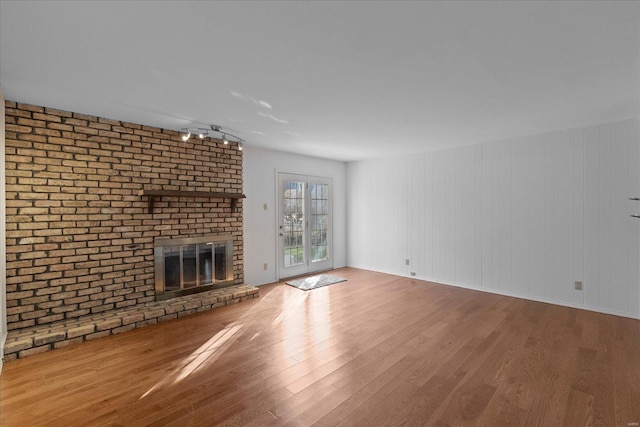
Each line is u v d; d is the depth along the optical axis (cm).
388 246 603
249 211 506
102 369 254
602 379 237
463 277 502
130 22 168
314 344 299
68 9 155
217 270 452
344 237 669
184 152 413
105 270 349
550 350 284
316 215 616
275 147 511
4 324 280
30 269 303
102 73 232
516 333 322
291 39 187
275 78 242
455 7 156
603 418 194
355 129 395
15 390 225
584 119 356
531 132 414
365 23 170
